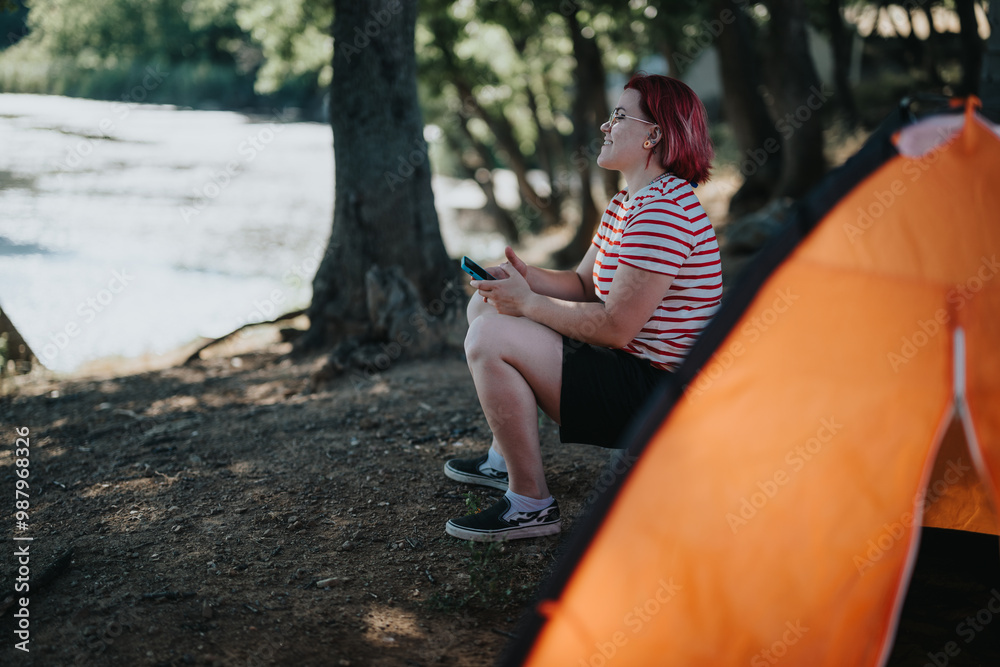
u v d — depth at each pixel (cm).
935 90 1045
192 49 3491
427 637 216
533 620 167
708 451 174
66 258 1129
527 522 264
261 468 338
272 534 275
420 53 1462
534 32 1413
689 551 171
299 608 227
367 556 259
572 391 240
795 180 1011
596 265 259
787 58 991
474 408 411
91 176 1839
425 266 561
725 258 823
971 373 180
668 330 236
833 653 174
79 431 411
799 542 174
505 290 242
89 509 301
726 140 1723
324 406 428
